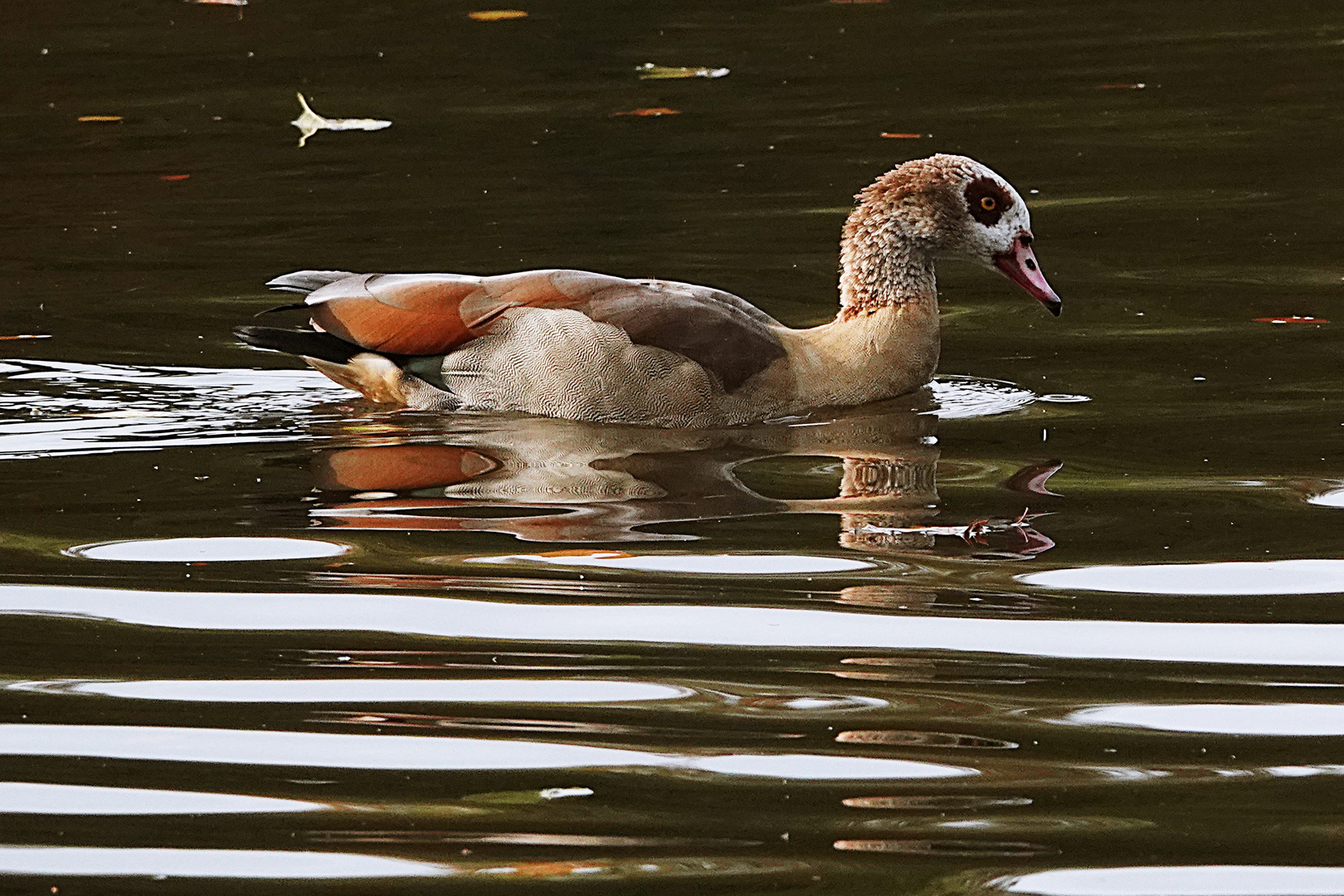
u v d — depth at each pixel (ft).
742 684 27.71
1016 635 29.37
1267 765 25.12
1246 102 68.54
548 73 74.54
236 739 26.12
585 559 32.71
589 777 24.95
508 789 24.59
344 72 74.64
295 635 29.53
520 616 30.19
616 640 29.30
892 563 32.35
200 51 78.07
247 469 37.78
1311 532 33.27
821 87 71.87
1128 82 71.72
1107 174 60.75
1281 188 58.54
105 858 22.93
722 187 59.72
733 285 50.98
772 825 23.58
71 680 27.96
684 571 32.09
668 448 39.58
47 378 43.83
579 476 37.45
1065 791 24.39
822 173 61.00
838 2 86.74
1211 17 82.28
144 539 33.68
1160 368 44.04
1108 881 22.09
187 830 23.56
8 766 25.36
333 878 22.41
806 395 42.63
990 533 33.78
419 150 64.23
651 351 41.45
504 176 61.16
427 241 54.49
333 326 42.86
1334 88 69.77
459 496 36.06
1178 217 56.24
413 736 26.18
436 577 31.81
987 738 25.99
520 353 41.96
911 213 44.06
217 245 54.39
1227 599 30.53
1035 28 81.10
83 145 64.85
